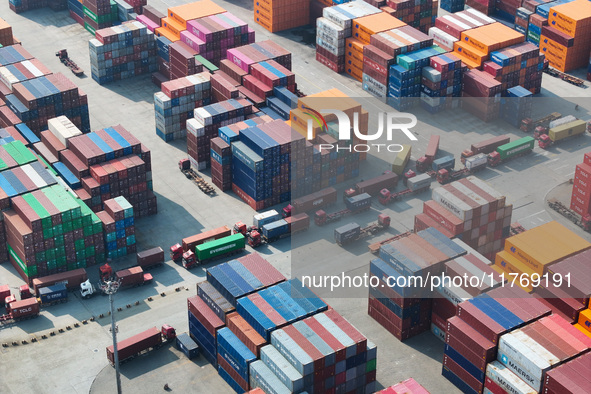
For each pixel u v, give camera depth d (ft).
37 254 308.40
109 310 299.99
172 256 328.90
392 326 236.02
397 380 233.96
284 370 227.20
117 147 347.36
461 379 227.20
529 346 205.67
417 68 274.36
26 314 293.64
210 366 271.49
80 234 316.19
